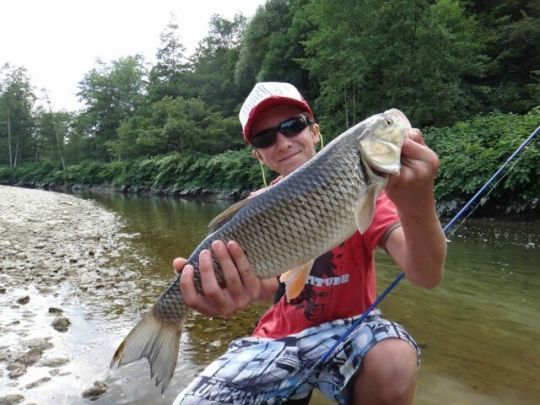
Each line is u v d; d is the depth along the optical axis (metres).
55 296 1.81
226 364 0.80
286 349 0.78
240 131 10.45
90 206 6.71
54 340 1.33
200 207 6.34
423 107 5.38
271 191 0.61
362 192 0.57
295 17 8.85
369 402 0.73
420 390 1.01
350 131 0.58
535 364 1.14
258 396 0.76
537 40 6.45
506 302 1.61
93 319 1.53
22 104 19.75
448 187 3.76
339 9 5.67
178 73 13.89
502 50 6.74
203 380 0.78
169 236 3.47
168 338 0.66
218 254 0.59
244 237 0.61
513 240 2.73
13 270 2.24
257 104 0.87
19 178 16.98
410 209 0.56
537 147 3.30
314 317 0.80
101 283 2.02
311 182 0.59
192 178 8.80
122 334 1.39
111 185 12.16
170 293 0.66
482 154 3.62
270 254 0.61
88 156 17.02
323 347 0.76
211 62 14.16
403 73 5.39
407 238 0.60
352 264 0.79
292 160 0.89
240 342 0.87
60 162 16.83
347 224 0.59
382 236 0.74
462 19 6.13
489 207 3.62
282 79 9.12
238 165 7.17
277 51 9.00
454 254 2.38
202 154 9.57
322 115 6.88
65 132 17.91
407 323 1.43
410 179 0.52
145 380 1.10
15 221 4.40
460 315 1.49
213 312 0.63
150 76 14.36
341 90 6.07
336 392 0.77
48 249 2.90
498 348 1.24
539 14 6.61
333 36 5.71
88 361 1.20
